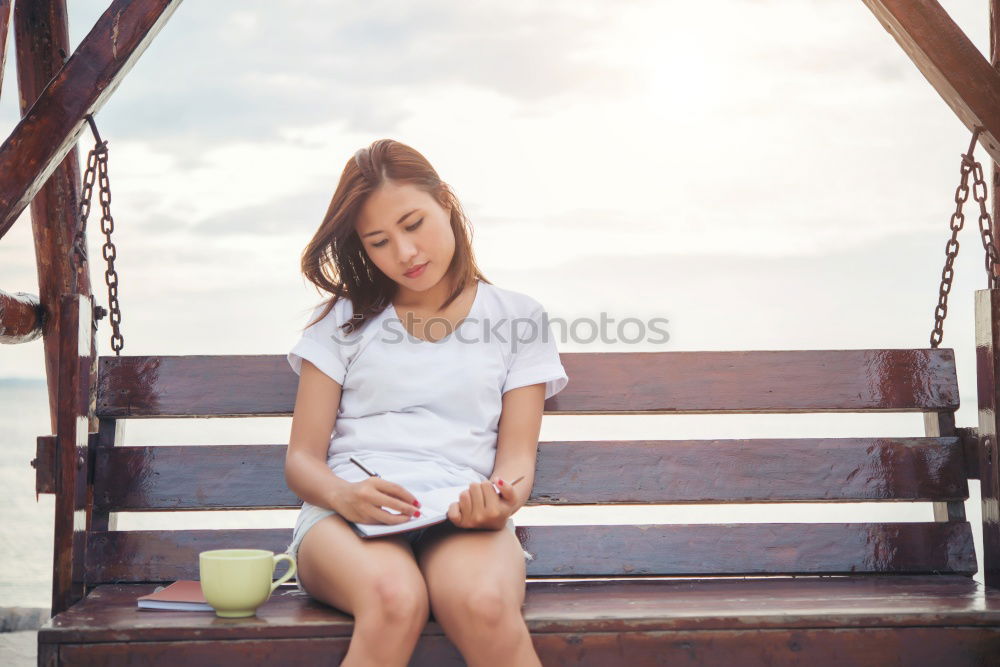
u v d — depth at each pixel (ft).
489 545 5.73
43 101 6.75
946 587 6.70
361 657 5.23
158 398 7.52
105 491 7.27
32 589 13.32
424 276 6.62
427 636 5.58
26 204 6.79
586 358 7.70
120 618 5.77
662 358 7.72
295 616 5.78
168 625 5.56
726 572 7.23
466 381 6.69
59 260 8.94
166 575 7.13
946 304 7.84
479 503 5.71
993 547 7.13
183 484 7.31
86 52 6.80
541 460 7.43
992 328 7.14
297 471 6.25
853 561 7.28
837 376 7.70
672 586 6.79
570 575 7.20
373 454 6.47
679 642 5.70
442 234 6.64
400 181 6.60
